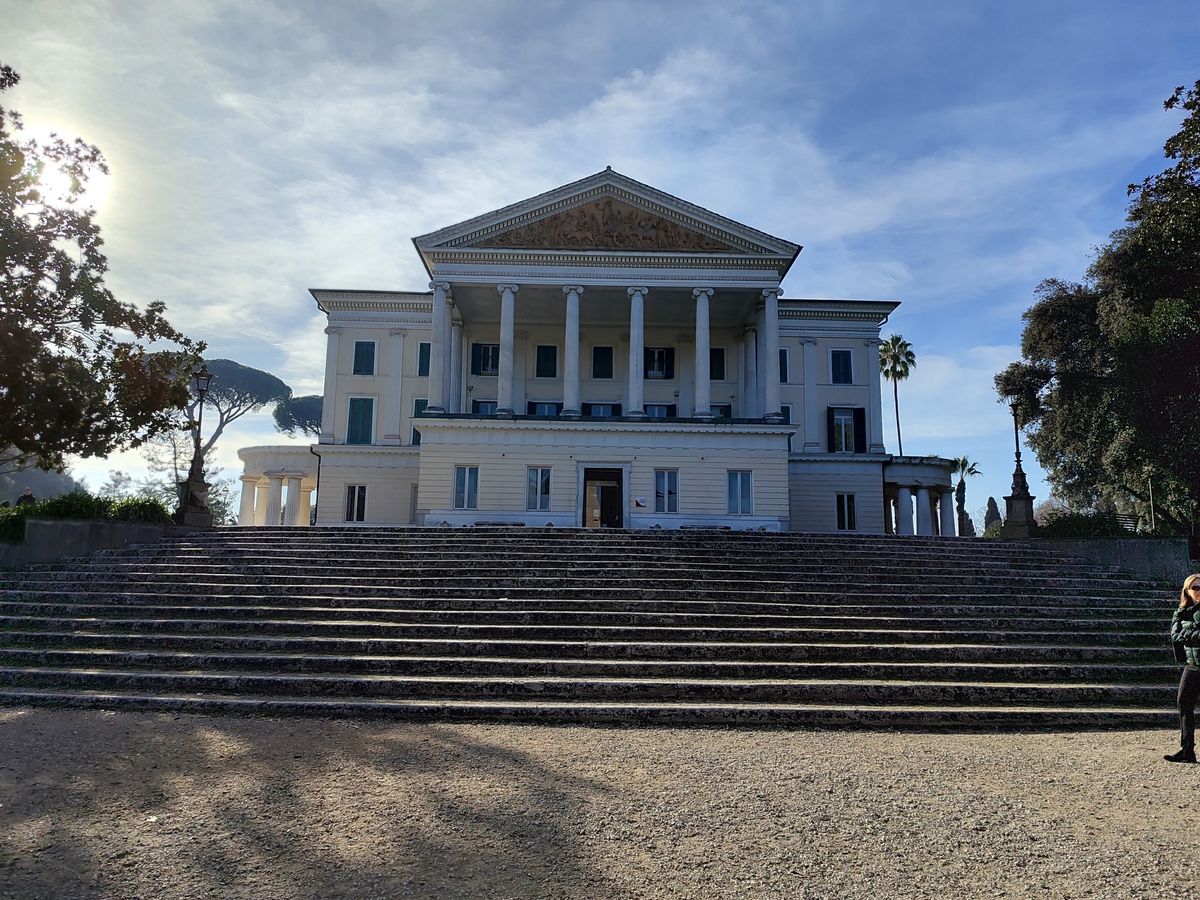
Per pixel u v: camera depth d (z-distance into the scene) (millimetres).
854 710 10391
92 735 8859
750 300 38500
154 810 6363
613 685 10969
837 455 41438
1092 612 15734
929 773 7957
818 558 19562
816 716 10328
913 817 6512
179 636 12992
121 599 15023
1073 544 21516
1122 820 6531
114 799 6629
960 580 17922
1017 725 10438
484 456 34094
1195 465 30281
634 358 35781
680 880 5152
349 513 41125
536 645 12555
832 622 14516
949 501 43125
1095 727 10578
